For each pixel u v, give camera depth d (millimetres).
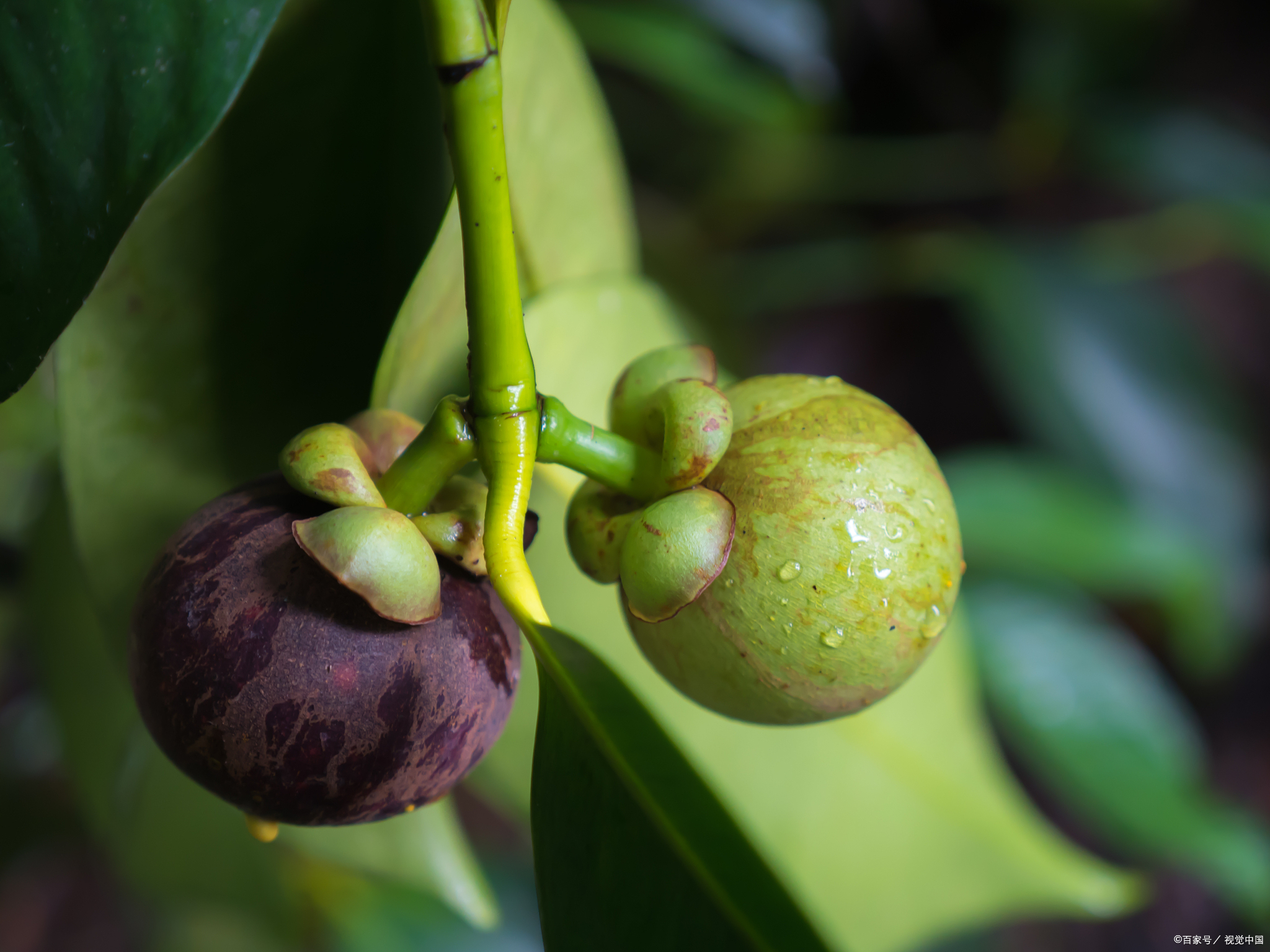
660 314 370
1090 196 929
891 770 410
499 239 259
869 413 295
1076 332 738
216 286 319
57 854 850
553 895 267
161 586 271
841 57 722
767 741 403
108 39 263
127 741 418
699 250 754
